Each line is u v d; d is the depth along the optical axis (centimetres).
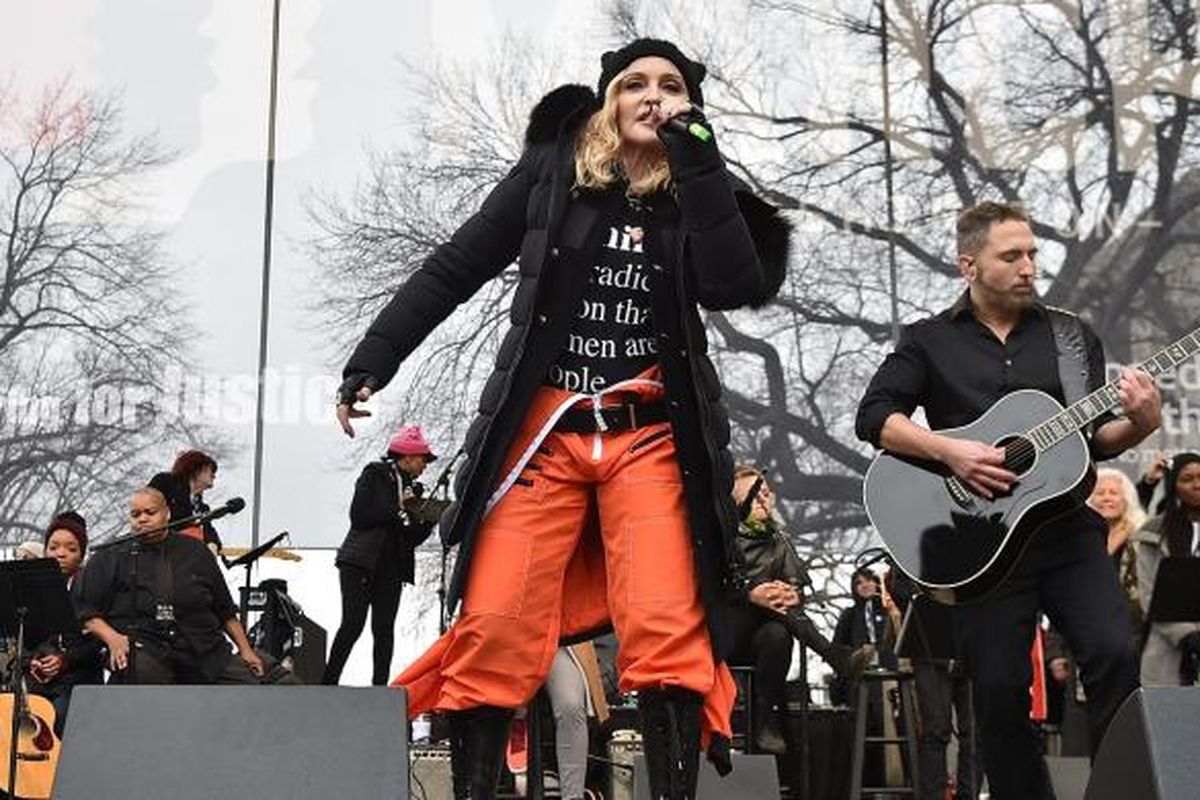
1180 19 1612
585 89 407
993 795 514
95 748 310
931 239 1577
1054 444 514
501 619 385
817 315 1547
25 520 1480
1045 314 538
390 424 1495
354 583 1088
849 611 1072
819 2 1603
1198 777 279
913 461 529
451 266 410
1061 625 504
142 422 1503
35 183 1542
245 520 1473
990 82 1606
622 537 384
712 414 387
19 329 1516
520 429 390
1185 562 787
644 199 394
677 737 375
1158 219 1592
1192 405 1501
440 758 966
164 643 947
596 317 392
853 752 952
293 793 307
